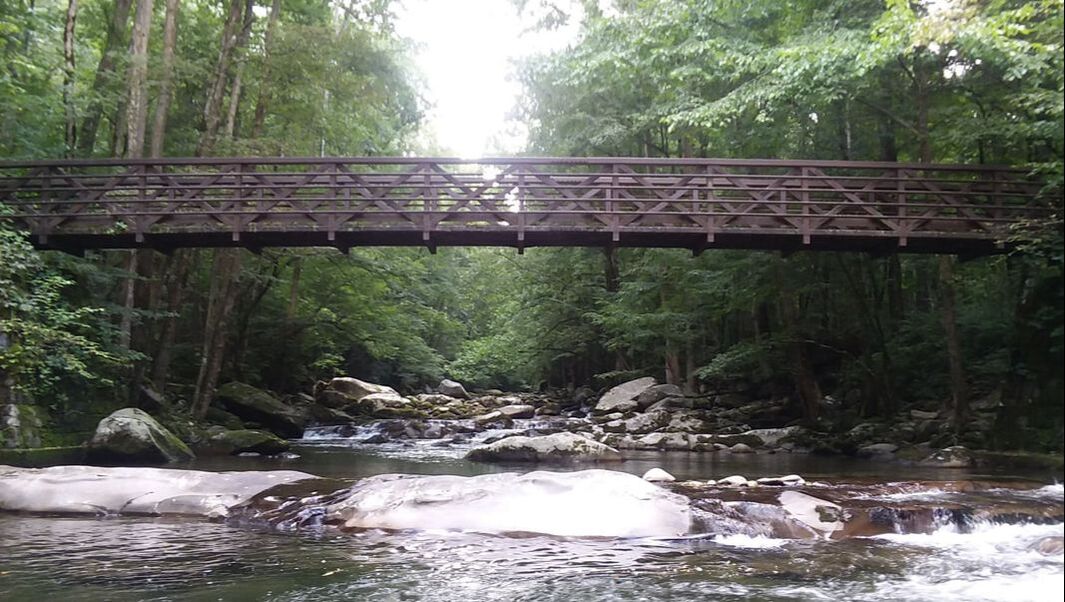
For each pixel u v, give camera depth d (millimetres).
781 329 16672
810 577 4773
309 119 16516
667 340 19203
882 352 14891
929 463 10727
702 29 14055
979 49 9820
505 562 5102
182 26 18344
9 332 9750
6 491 7082
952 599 4309
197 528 6188
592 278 23562
